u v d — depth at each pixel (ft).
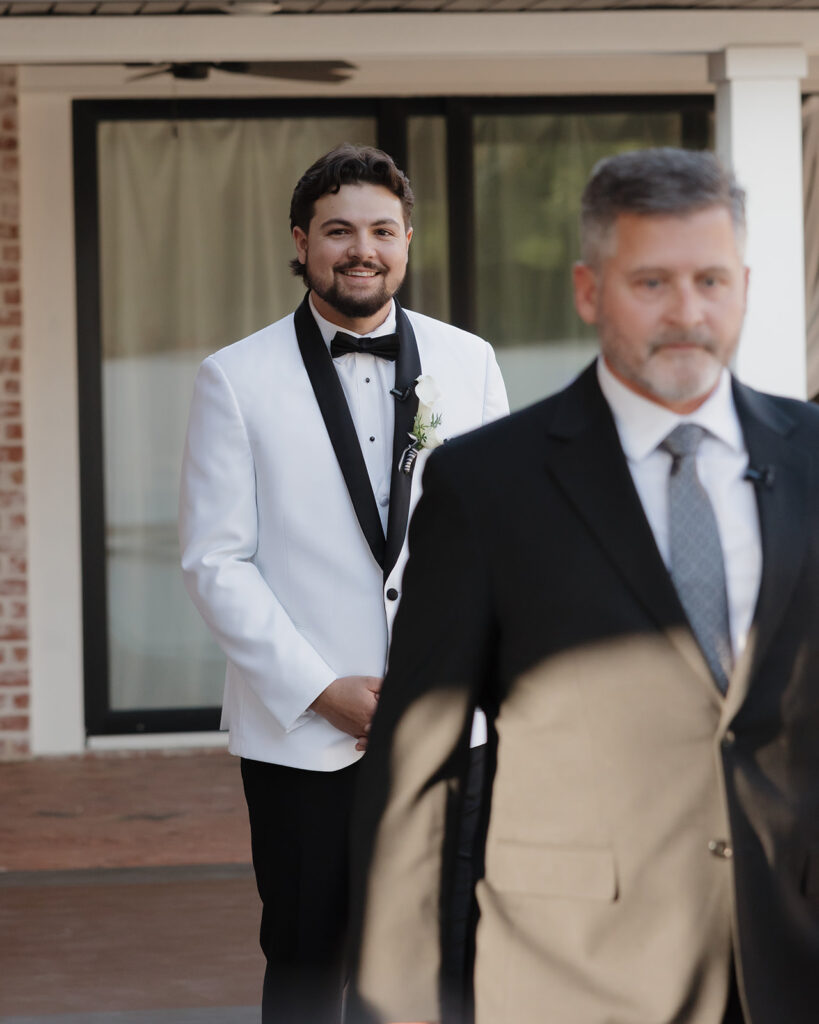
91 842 17.54
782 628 5.76
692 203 5.56
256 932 14.37
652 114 22.06
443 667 6.02
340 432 9.73
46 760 21.71
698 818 5.71
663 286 5.61
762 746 5.74
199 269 21.85
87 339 21.68
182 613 22.13
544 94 21.90
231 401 9.77
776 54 17.31
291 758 9.45
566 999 5.75
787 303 17.80
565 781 5.82
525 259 22.15
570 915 5.78
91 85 21.16
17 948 13.93
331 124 21.81
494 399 10.44
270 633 9.39
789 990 5.68
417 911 6.08
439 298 22.09
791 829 5.71
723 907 5.70
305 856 9.55
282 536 9.68
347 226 9.69
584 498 5.85
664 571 5.74
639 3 16.76
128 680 22.11
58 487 21.72
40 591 21.75
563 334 22.27
